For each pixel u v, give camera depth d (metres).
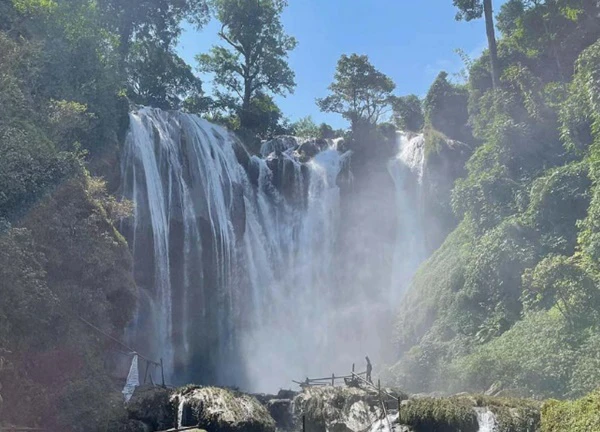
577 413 10.73
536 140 28.73
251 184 40.72
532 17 34.72
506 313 22.91
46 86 25.03
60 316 16.00
